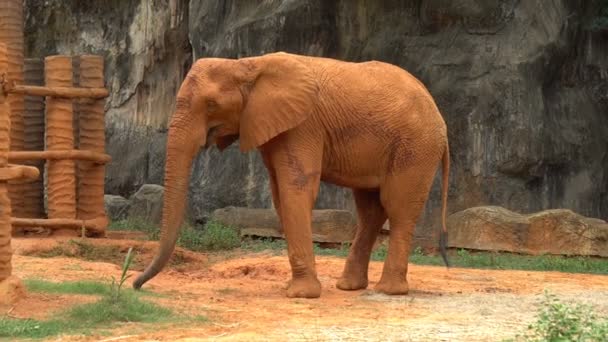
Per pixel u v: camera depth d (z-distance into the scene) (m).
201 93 12.03
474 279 15.45
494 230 20.12
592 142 22.75
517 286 14.51
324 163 12.70
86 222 18.06
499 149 22.02
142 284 11.88
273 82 12.29
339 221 21.19
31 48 30.11
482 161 22.14
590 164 22.70
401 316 10.84
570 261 18.70
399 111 12.73
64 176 17.98
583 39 23.19
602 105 23.47
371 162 12.76
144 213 23.59
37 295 10.90
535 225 20.03
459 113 22.31
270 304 11.53
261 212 21.88
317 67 12.64
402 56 23.08
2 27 18.61
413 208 12.87
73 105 18.86
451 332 9.73
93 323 9.65
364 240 13.44
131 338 8.97
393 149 12.77
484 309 11.59
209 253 19.70
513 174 22.11
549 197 22.36
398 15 23.30
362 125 12.62
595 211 22.64
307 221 12.32
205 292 12.54
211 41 24.92
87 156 18.09
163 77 27.50
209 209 24.17
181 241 20.16
